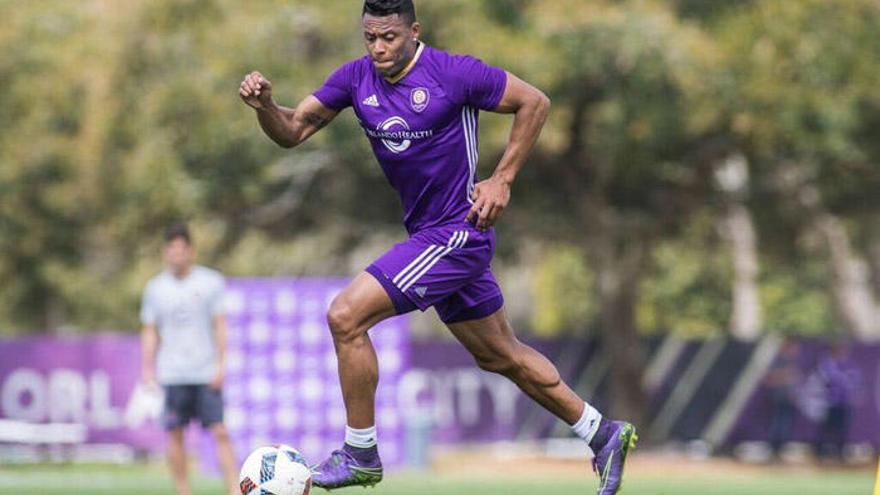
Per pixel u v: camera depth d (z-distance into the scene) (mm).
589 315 156875
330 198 99938
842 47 80812
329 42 86125
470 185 26953
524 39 79000
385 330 78250
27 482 62812
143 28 88875
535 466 85938
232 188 89688
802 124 81062
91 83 93688
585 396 99750
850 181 92625
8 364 82750
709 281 154500
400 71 26375
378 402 78000
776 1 80625
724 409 101062
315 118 27469
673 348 102312
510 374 28750
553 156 90625
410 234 27484
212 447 75438
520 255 112875
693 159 89938
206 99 86000
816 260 133125
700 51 78750
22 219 99750
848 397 97375
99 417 82625
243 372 76375
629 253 99688
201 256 105188
